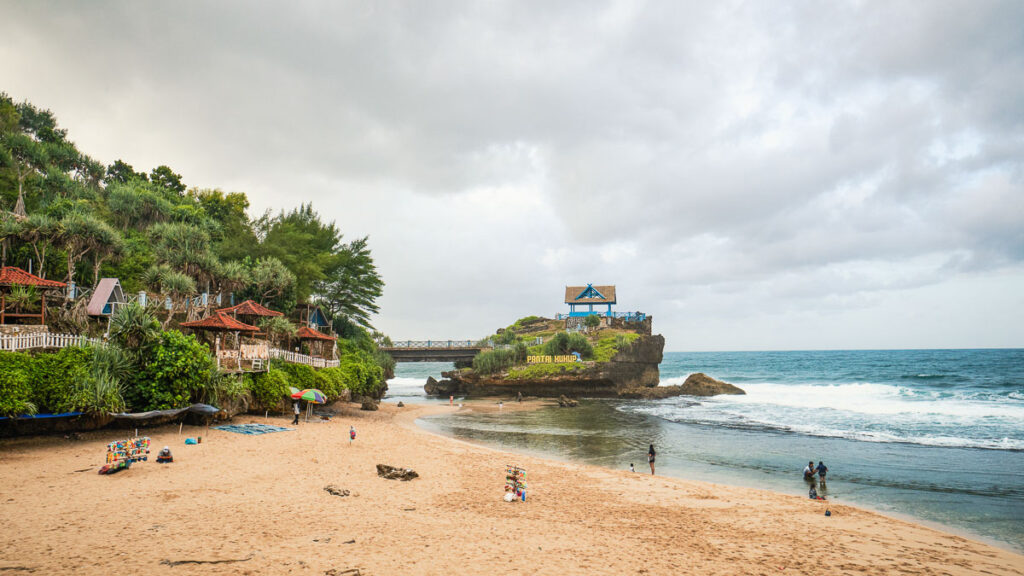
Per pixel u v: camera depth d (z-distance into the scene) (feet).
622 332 295.07
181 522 41.29
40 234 107.24
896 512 62.28
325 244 225.15
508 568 35.12
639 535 46.50
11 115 202.18
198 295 148.56
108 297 112.06
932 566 42.16
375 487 59.57
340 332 226.17
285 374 123.65
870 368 416.05
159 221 184.03
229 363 111.86
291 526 41.93
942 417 138.82
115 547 34.55
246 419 107.34
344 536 40.06
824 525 53.98
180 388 87.45
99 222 117.80
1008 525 57.06
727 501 63.67
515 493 57.93
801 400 198.29
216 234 201.46
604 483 71.67
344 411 142.61
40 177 173.17
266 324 148.25
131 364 84.17
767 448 104.78
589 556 39.04
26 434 70.28
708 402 209.26
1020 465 86.17
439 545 39.32
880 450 99.60
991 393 199.62
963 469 83.87
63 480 53.36
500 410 183.21
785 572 38.45
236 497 50.57
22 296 91.86
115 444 57.77
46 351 79.10
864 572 39.83
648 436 121.08
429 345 282.56
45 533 36.94
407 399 237.04
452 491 60.75
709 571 37.47
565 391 243.81
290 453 76.69
